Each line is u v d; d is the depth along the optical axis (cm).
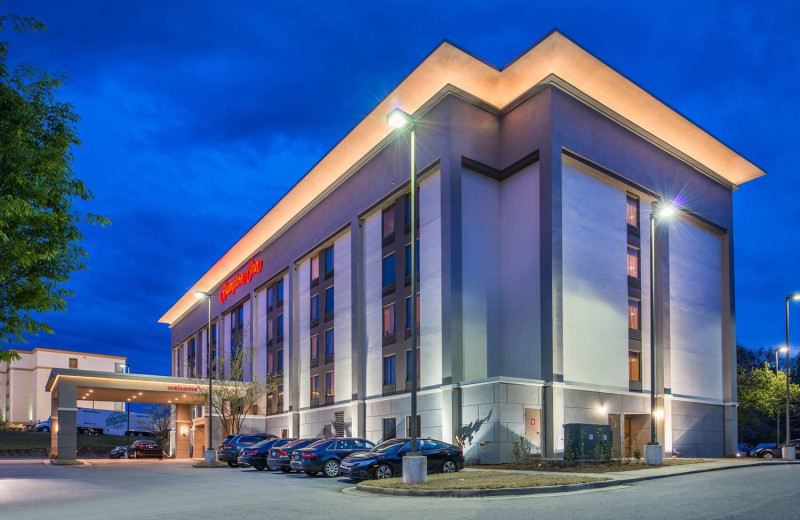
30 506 1539
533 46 3297
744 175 4422
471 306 3284
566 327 3162
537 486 1579
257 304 5931
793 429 6544
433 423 3216
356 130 4078
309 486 1978
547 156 3241
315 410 4597
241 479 2373
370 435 3844
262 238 5850
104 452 6906
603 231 3478
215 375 5484
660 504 1277
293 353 5019
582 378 3183
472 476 1942
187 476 2645
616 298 3472
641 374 3550
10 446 6400
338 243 4547
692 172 4153
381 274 3950
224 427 4891
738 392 5600
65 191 1350
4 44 1230
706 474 2116
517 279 3362
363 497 1580
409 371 3566
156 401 5872
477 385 2959
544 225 3194
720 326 4256
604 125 3556
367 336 4022
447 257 3266
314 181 4722
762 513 1128
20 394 11038
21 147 1239
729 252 4375
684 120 3816
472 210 3403
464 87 3481
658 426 3538
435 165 3469
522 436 2856
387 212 3975
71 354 11425
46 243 1339
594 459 2500
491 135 3541
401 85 3612
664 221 3847
